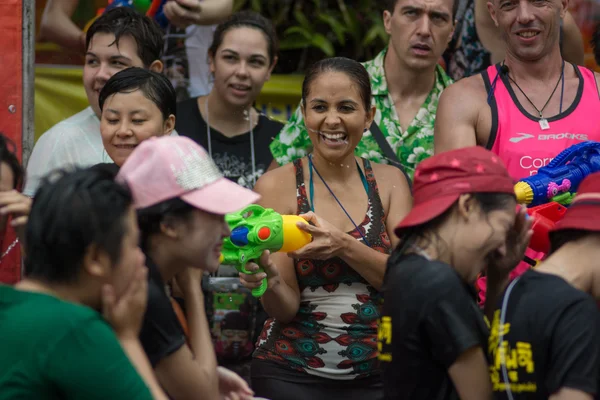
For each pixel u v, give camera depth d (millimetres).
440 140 7926
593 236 5227
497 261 5605
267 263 6422
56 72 9961
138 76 6855
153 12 10266
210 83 10828
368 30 11727
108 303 4359
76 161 8227
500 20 7965
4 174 5078
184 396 5051
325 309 6926
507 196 5066
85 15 10359
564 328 4754
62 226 4207
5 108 7879
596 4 11031
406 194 7418
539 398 4816
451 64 10781
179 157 5023
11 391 3986
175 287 5746
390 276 5152
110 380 4074
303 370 6887
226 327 8406
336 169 7277
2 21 7832
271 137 9766
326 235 6582
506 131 7820
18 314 4113
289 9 11750
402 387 4992
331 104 7113
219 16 10453
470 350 4863
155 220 4977
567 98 7902
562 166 7000
